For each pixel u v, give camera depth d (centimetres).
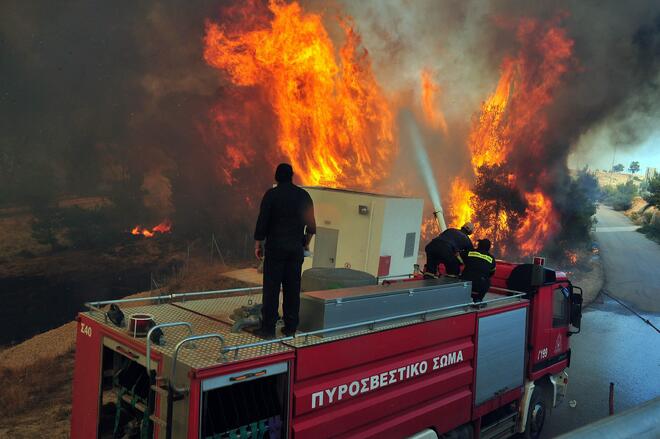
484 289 747
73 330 1455
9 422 830
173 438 418
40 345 1317
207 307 623
